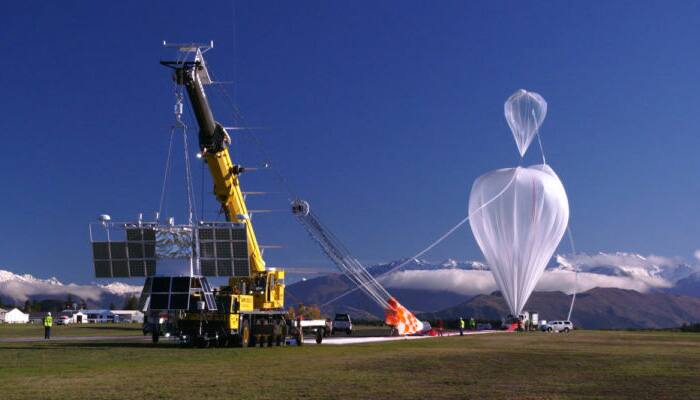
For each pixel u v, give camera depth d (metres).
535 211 104.44
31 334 85.81
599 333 116.19
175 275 52.56
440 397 24.69
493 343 66.06
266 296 57.62
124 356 42.22
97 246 53.06
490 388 27.47
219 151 54.31
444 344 62.66
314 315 80.31
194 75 51.53
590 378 32.00
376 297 92.69
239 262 53.97
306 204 59.56
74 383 27.38
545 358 44.69
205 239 53.72
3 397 23.36
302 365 36.44
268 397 24.00
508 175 106.94
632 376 33.22
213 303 52.81
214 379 29.12
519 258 105.69
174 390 25.52
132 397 23.61
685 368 38.19
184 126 52.69
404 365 37.44
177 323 53.19
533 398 24.78
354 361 39.69
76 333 89.25
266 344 58.03
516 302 107.69
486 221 107.56
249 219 56.88
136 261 53.19
